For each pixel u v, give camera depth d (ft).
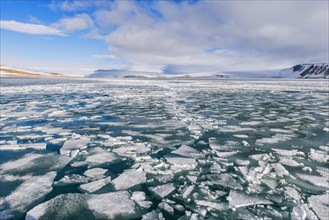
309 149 15.89
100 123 23.56
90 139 18.21
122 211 8.96
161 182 11.38
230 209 9.05
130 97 47.26
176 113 29.25
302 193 10.21
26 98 44.55
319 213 8.65
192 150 15.69
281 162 13.52
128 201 9.63
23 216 8.68
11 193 10.19
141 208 9.20
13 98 44.32
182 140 18.06
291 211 8.89
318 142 17.37
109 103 38.14
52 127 21.91
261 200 9.59
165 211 8.97
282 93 58.23
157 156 14.89
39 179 11.51
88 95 51.13
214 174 12.12
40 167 12.96
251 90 68.49
